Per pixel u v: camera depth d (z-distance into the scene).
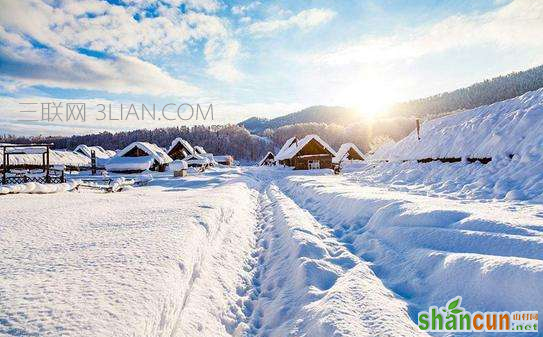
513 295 3.45
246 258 7.14
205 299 4.57
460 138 15.59
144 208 9.34
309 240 6.67
